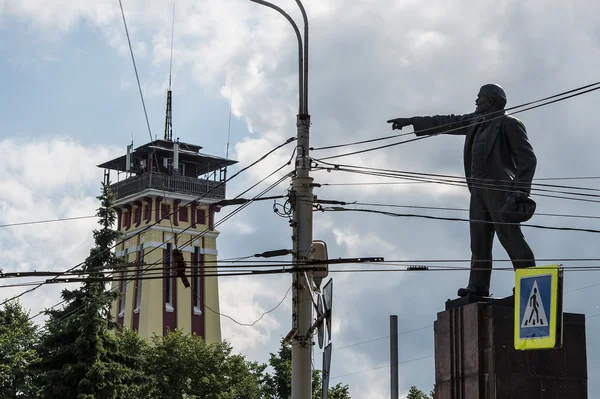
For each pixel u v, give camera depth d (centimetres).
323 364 2594
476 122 3011
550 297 2595
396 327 3200
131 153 9750
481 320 2864
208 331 9556
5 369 5400
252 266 2602
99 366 5291
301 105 2762
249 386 7175
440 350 2969
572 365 2848
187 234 9581
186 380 7012
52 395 5300
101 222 5834
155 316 9338
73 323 5400
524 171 2903
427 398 7075
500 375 2802
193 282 9588
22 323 5809
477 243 2966
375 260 2539
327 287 2622
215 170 9944
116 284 9588
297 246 2677
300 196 2697
